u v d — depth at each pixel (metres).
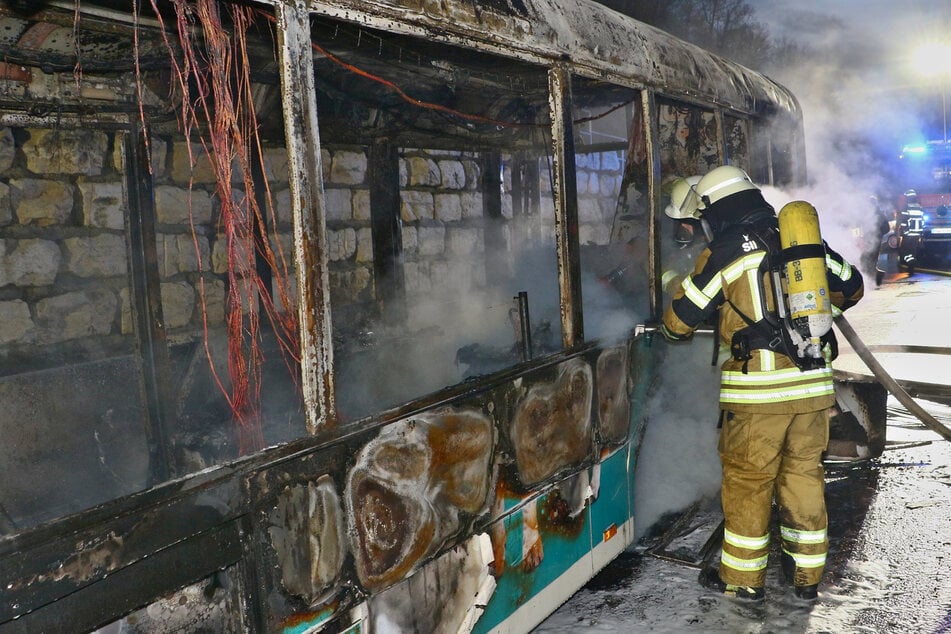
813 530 2.96
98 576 1.25
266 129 3.98
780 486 3.04
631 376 3.28
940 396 4.84
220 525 1.45
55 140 3.66
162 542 1.34
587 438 2.85
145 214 3.50
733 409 3.00
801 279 2.76
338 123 4.29
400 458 1.90
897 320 8.64
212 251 4.23
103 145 3.84
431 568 2.03
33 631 1.17
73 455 3.44
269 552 1.55
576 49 2.72
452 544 2.10
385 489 1.85
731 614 2.91
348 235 5.08
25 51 2.68
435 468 2.03
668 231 4.14
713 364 3.18
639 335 3.29
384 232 5.15
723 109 4.18
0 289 3.52
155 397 3.50
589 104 4.02
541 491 2.54
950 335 7.62
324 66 3.23
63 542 1.20
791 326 2.82
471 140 5.18
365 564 1.79
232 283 2.53
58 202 3.69
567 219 2.70
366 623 1.81
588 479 2.88
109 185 3.87
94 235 3.83
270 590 1.55
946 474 4.21
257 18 2.39
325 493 1.68
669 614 2.93
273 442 3.08
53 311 3.69
